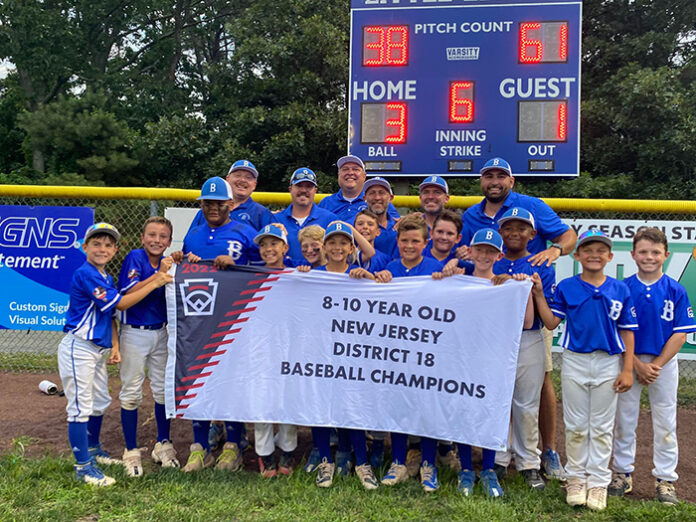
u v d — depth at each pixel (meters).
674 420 3.76
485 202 4.41
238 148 15.73
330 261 4.09
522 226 3.89
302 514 3.42
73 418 3.74
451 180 13.64
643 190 13.30
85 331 3.75
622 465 3.86
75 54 20.88
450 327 3.87
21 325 6.20
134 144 16.91
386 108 8.69
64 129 16.58
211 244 4.21
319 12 17.03
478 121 8.52
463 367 3.83
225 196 4.17
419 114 8.62
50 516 3.32
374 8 8.77
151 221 4.05
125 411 4.04
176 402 3.98
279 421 3.93
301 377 3.97
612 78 14.23
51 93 21.30
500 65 8.49
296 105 15.79
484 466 3.84
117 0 21.48
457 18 8.58
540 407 4.16
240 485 3.78
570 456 3.69
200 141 16.48
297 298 4.02
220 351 4.00
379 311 3.95
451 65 8.59
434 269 4.01
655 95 12.88
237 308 4.04
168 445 4.17
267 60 16.98
